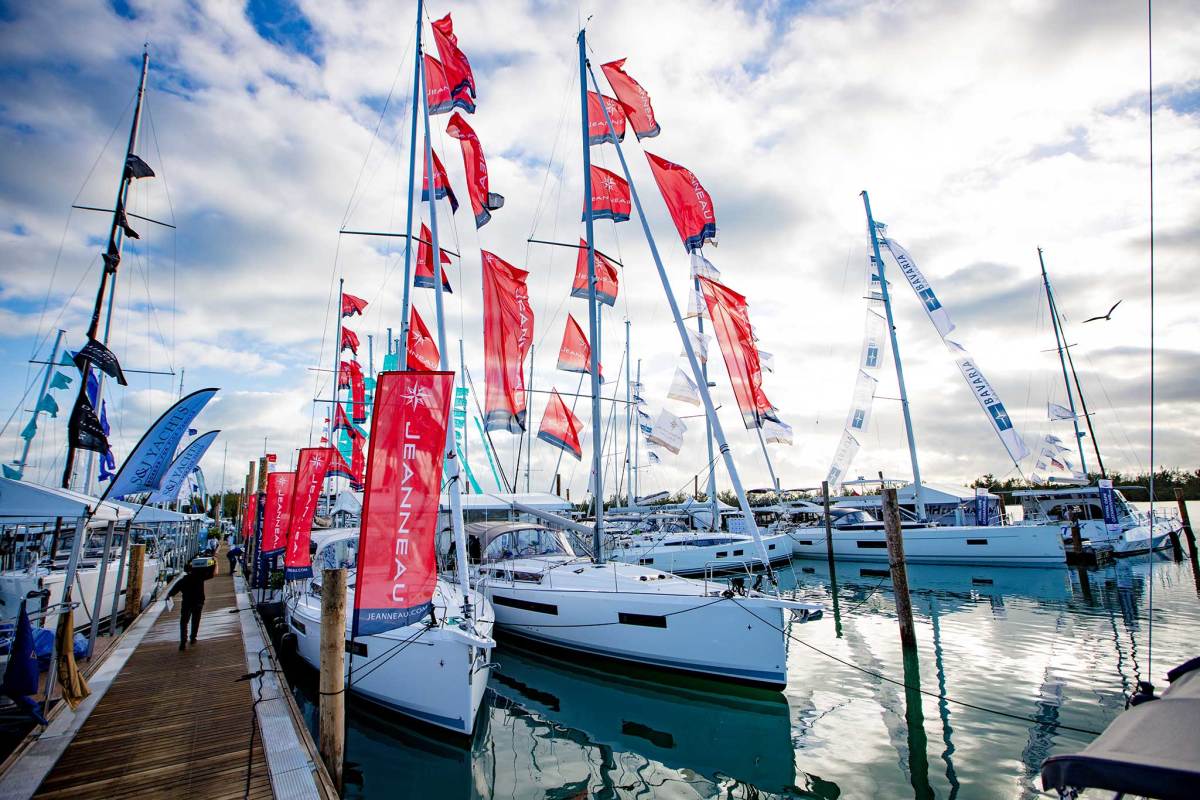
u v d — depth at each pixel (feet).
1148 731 12.23
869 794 23.15
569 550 51.65
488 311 42.78
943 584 73.67
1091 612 54.39
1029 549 81.76
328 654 23.73
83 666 33.68
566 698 34.71
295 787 20.30
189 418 31.24
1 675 28.25
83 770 21.44
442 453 26.12
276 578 54.70
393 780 25.14
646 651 37.11
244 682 31.24
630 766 26.43
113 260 36.83
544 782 25.05
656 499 95.66
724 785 24.53
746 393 42.68
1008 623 50.88
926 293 90.58
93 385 54.03
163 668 33.76
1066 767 11.80
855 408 91.09
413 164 42.37
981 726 28.96
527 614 42.80
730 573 83.61
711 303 44.06
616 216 48.26
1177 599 59.47
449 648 28.27
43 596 32.83
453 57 42.70
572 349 56.44
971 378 87.40
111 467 61.00
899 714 30.94
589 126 49.57
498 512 56.49
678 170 45.65
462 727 27.53
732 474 38.75
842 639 46.80
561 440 57.57
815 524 109.50
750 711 32.17
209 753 22.84
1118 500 100.94
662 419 86.07
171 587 60.44
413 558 25.03
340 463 67.87
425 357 54.44
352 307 90.58
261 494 67.67
